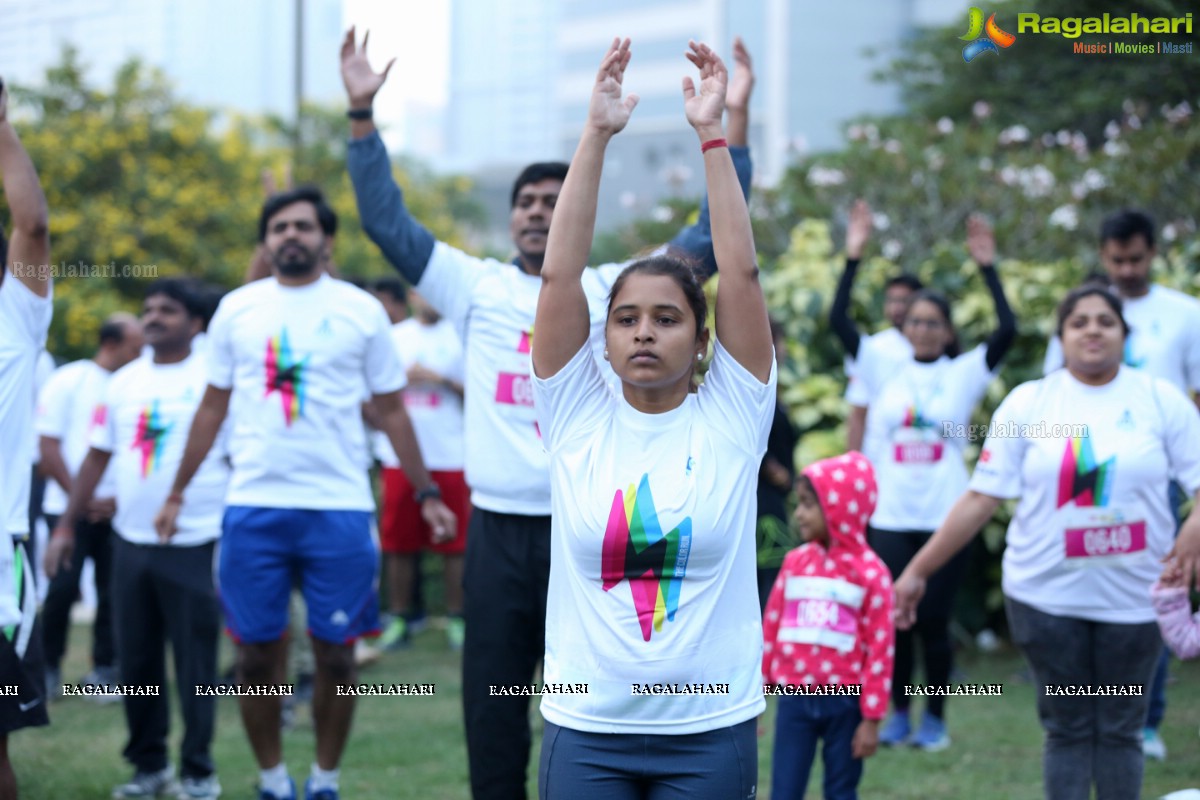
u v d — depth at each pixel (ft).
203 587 28.50
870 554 23.40
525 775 22.58
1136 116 64.34
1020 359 44.34
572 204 15.80
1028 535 22.59
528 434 22.26
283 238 26.43
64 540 31.01
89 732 34.17
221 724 35.29
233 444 26.55
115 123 78.64
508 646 22.17
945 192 60.90
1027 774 28.84
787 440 32.96
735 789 15.33
